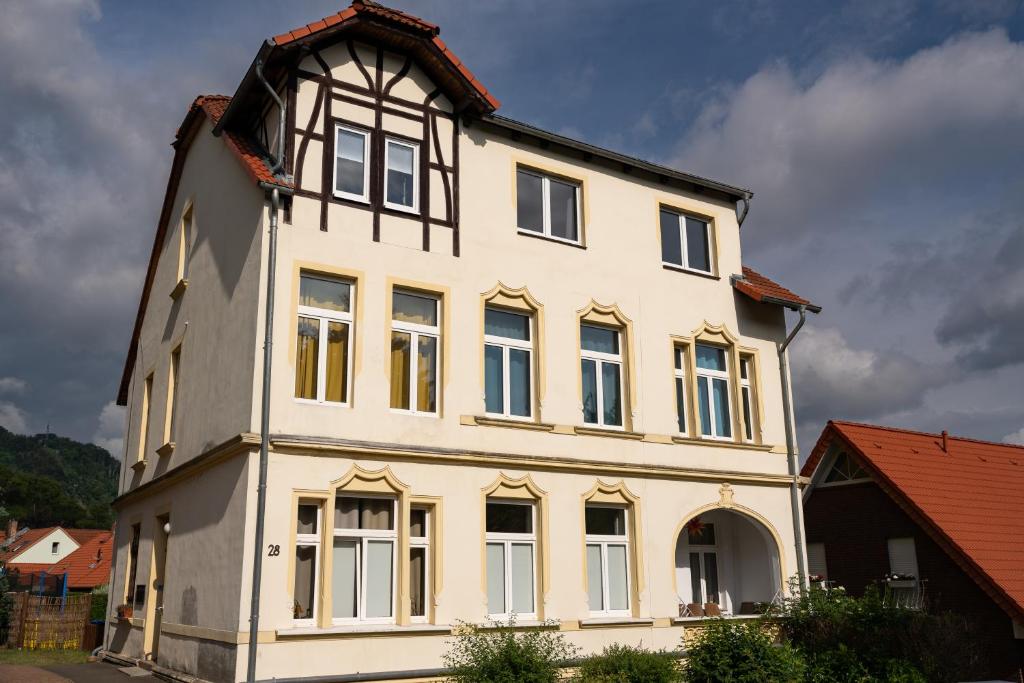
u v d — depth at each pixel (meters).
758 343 17.33
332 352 12.31
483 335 13.73
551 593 13.34
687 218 17.33
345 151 13.05
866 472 19.44
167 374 16.33
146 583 15.44
